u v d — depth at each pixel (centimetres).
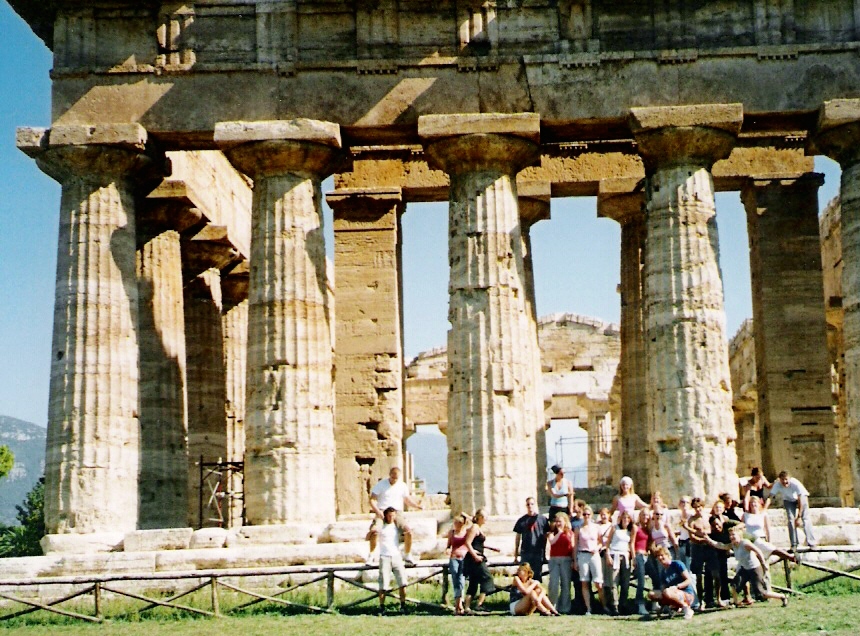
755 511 2847
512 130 3450
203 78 3525
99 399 3372
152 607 2811
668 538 2705
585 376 6588
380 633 2444
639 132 3456
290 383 3375
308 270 3453
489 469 3334
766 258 4225
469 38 3544
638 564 2702
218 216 4350
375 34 3550
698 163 3488
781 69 3488
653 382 3416
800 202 4253
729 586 2809
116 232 3491
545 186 4262
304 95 3512
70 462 3334
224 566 3178
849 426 3456
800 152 4281
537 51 3534
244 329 4731
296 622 2617
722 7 3538
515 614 2681
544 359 6625
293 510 3312
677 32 3528
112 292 3450
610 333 6631
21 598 2833
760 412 4300
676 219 3447
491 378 3378
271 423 3356
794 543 3081
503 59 3512
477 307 3422
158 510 3806
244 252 4622
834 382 5294
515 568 3031
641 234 4338
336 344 4269
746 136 4284
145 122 3503
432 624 2547
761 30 3516
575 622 2541
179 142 3581
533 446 3416
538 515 2836
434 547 3234
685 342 3381
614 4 3556
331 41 3559
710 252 3444
